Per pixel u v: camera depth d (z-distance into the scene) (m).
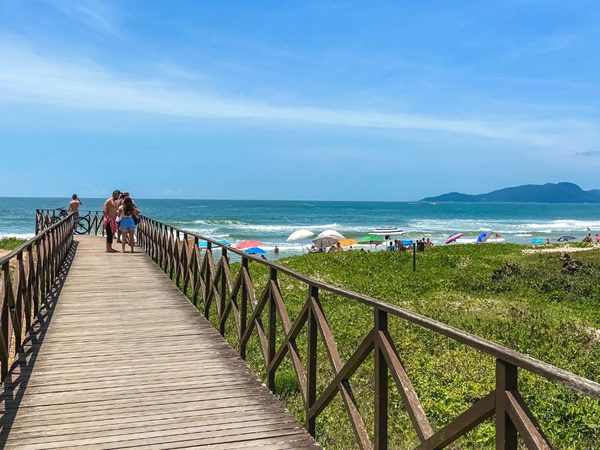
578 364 8.53
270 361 6.36
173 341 8.21
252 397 5.96
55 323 9.19
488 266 21.78
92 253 19.33
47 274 11.58
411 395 3.39
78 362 7.11
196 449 4.68
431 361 8.55
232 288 8.24
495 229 79.50
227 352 7.69
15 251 7.28
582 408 6.44
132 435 4.93
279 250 45.69
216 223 82.00
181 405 5.69
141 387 6.21
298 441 4.88
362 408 6.60
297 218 105.75
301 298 14.05
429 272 20.23
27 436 4.88
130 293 11.90
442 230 74.81
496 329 10.97
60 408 5.55
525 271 18.92
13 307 7.11
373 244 44.88
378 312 3.83
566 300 15.45
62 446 4.68
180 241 13.12
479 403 2.76
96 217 29.42
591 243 34.44
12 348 7.99
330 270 19.66
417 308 13.21
